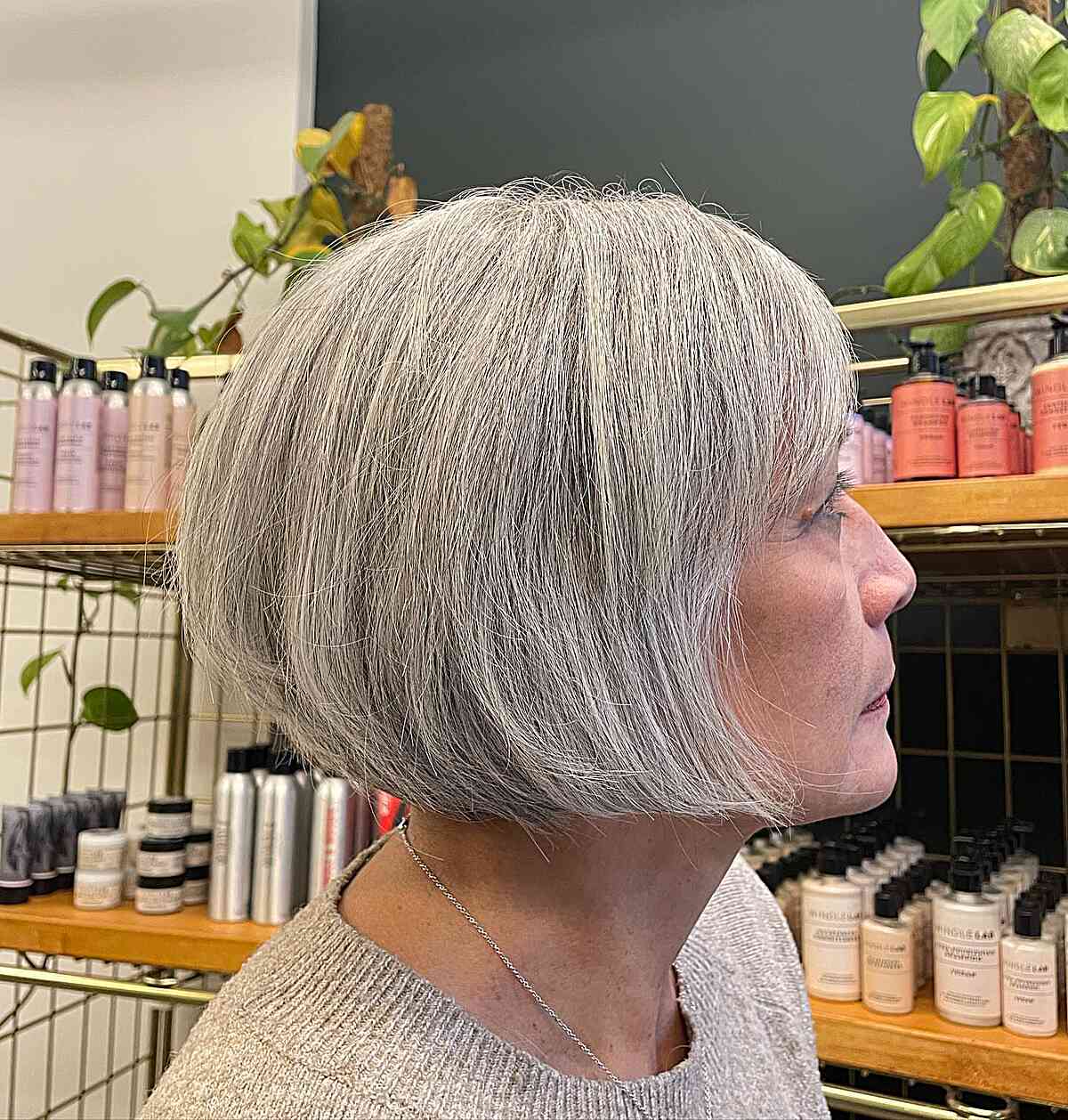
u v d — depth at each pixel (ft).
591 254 0.94
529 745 0.89
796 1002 1.74
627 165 4.96
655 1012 1.20
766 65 4.76
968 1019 2.56
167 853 3.54
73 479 3.46
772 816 1.00
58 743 5.11
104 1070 4.93
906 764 3.92
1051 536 2.61
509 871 1.09
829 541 1.04
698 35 4.91
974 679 3.84
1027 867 3.14
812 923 2.84
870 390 4.10
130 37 5.61
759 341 0.94
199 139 5.45
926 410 2.80
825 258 4.54
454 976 1.08
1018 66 3.08
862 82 4.58
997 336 3.19
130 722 4.29
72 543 3.33
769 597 0.98
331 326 0.99
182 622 1.15
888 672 1.13
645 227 0.99
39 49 5.72
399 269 1.00
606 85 5.04
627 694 0.88
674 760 0.90
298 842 3.48
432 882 1.13
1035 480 2.46
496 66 5.25
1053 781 3.69
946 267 3.15
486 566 0.87
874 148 4.51
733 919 1.75
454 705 0.90
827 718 1.02
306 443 0.96
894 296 3.28
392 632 0.91
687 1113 1.16
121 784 4.99
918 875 3.11
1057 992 2.62
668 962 1.18
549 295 0.92
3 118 5.73
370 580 0.92
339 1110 0.98
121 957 3.32
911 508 2.58
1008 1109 2.48
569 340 0.90
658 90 4.95
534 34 5.21
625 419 0.88
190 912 3.56
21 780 5.15
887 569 1.16
